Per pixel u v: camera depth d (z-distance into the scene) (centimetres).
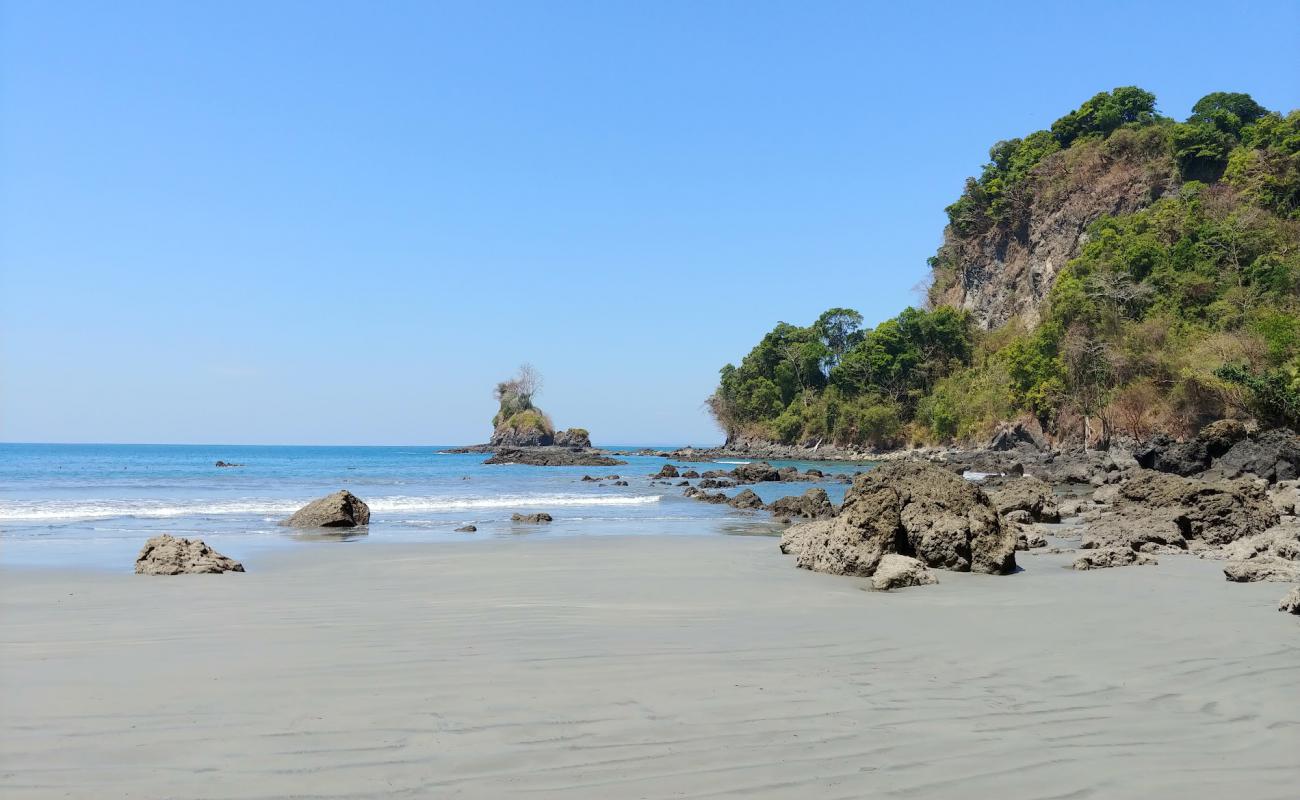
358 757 471
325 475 5466
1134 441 6431
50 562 1437
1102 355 7069
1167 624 877
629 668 677
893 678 652
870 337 10956
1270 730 532
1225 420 4266
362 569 1375
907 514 1401
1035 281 9706
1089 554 1401
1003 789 434
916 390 10156
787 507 2673
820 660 710
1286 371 5134
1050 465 5556
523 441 13775
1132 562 1391
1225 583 1190
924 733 520
